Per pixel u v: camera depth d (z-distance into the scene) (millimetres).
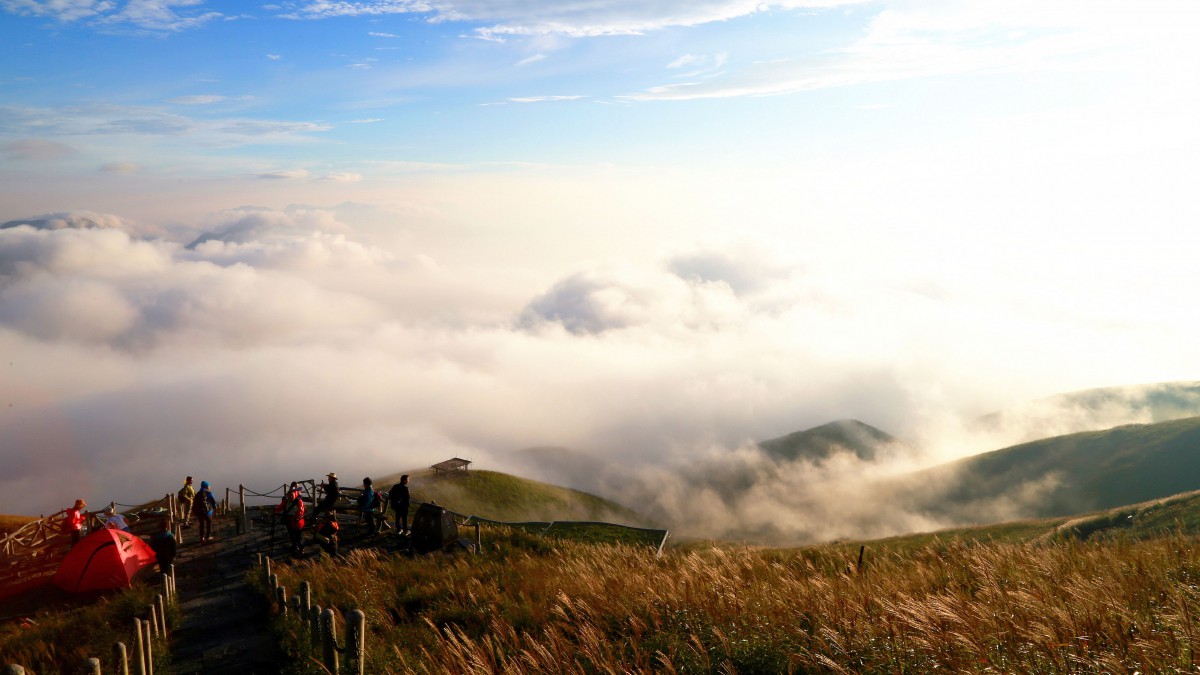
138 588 19547
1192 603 8484
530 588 15922
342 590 17469
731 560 16312
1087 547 13633
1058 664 7250
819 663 8578
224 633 15578
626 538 40500
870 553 16969
